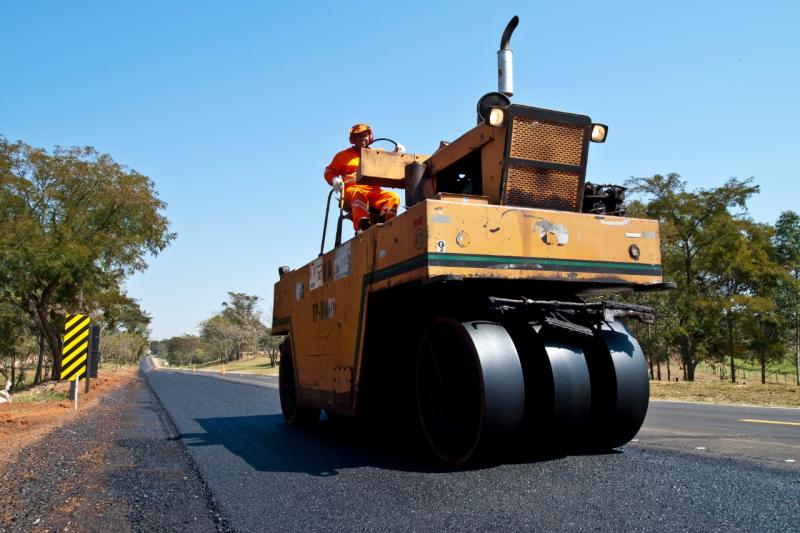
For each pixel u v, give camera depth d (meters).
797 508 3.34
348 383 5.96
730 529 3.01
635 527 3.06
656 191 32.47
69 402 13.97
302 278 7.82
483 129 5.44
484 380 4.38
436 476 4.40
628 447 5.46
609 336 5.09
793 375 40.97
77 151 27.48
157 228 29.70
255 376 36.19
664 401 12.18
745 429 7.01
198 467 5.25
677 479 4.07
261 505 3.86
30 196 26.30
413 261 4.66
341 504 3.77
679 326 30.66
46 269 25.27
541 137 5.23
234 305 105.00
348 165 7.33
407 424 6.20
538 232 4.76
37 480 4.88
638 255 5.11
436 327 5.02
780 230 39.12
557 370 4.72
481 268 4.53
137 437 7.45
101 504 4.10
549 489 3.85
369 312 5.62
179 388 20.69
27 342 42.72
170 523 3.60
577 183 5.39
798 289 31.78
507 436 4.43
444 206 4.51
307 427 8.16
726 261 31.16
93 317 31.88
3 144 26.05
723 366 41.66
